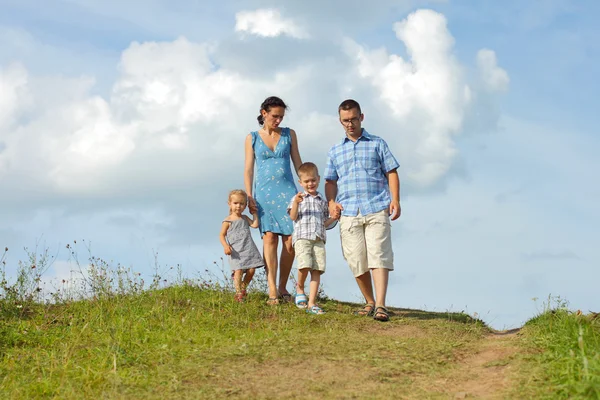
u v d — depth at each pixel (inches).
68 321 310.5
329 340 246.8
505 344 233.9
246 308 322.7
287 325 288.5
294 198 321.1
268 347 234.5
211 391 189.5
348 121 305.4
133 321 302.2
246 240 341.4
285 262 343.3
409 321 302.5
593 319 235.8
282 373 204.7
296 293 334.0
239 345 241.0
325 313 313.3
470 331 287.1
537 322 259.1
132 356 232.5
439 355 224.8
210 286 376.5
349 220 307.0
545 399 166.6
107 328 287.1
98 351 243.8
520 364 201.6
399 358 220.4
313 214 320.2
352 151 309.1
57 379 213.8
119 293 359.3
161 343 256.4
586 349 190.7
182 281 381.4
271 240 333.7
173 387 194.4
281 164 337.7
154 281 375.9
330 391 187.2
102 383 203.2
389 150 309.9
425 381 197.3
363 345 237.5
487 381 193.3
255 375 203.2
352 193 307.7
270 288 334.3
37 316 318.7
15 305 330.0
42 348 265.1
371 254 303.7
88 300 355.6
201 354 229.1
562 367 183.2
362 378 199.0
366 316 307.6
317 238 319.6
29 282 346.3
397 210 304.3
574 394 163.9
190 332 277.7
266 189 334.6
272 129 339.9
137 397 188.1
